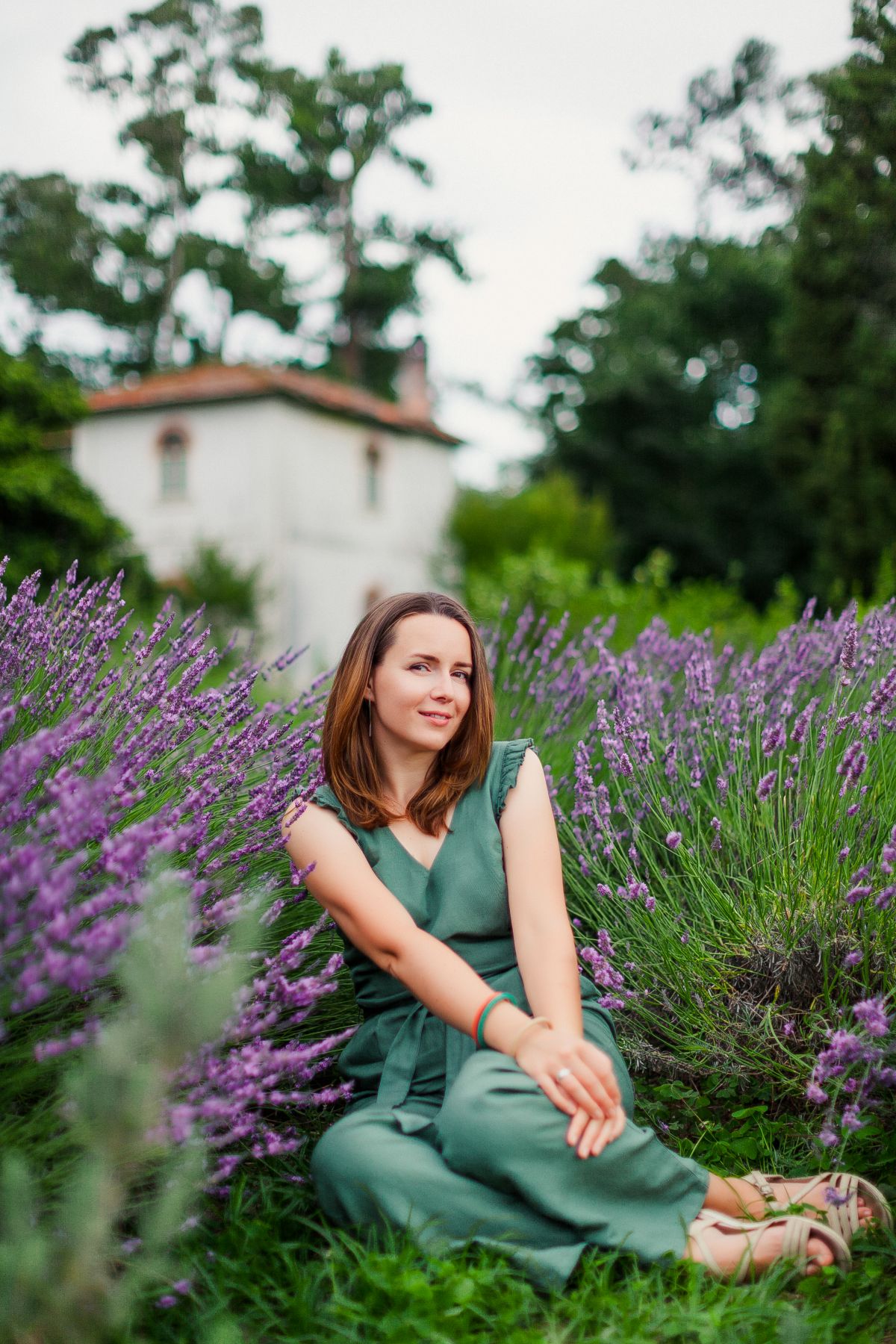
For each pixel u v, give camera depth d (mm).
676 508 32469
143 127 39625
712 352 32781
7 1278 1100
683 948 2344
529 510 23750
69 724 1946
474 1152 1784
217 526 24078
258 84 39969
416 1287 1575
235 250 41500
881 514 11438
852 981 2227
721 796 2641
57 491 12734
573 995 1993
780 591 7895
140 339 41594
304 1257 1821
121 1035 1110
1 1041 1585
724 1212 1883
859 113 6867
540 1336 1521
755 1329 1565
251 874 2236
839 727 2502
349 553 25750
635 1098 2467
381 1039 2119
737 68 8969
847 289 10094
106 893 1486
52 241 39531
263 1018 1892
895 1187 1955
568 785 3068
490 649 3857
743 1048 2277
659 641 3730
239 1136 1723
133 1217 1605
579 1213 1767
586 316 36656
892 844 1960
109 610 2463
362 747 2205
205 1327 1521
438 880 2148
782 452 13094
